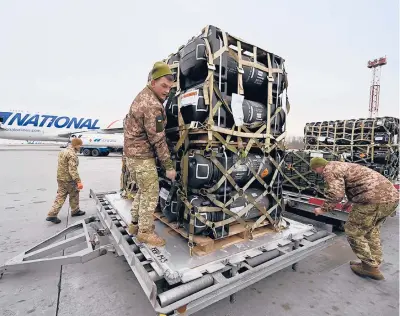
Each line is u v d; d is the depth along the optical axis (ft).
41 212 13.64
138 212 6.63
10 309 5.73
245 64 6.33
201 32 6.09
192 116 5.97
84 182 23.45
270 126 7.18
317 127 17.78
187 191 6.19
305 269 7.97
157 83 5.68
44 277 7.13
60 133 62.95
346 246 9.91
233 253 5.86
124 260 8.23
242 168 6.35
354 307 6.06
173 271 4.86
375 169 13.75
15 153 63.10
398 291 6.78
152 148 6.10
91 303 5.99
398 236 11.06
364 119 15.28
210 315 5.63
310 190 11.87
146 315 5.60
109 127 70.28
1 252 8.67
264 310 5.86
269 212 7.18
